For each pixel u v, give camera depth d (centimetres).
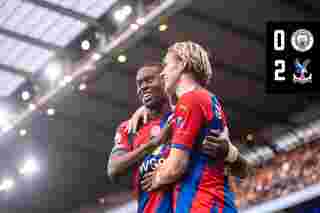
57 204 2762
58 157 2453
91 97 2048
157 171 335
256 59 1834
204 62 354
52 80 1875
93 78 1906
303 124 2109
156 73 399
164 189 343
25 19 1709
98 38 1675
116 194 2603
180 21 1652
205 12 1627
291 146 2150
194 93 342
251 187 2120
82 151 2438
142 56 1795
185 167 327
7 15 1692
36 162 2447
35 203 2723
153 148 365
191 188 326
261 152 2225
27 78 1959
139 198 365
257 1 1587
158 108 396
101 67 1738
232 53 1805
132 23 1514
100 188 2645
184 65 351
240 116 2158
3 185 2433
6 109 2047
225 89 1983
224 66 1858
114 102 2092
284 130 2166
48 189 2647
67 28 1733
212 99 347
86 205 2727
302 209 1934
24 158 2428
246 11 1630
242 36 1731
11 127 2092
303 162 2031
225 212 325
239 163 353
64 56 1828
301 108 2073
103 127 2266
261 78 1931
